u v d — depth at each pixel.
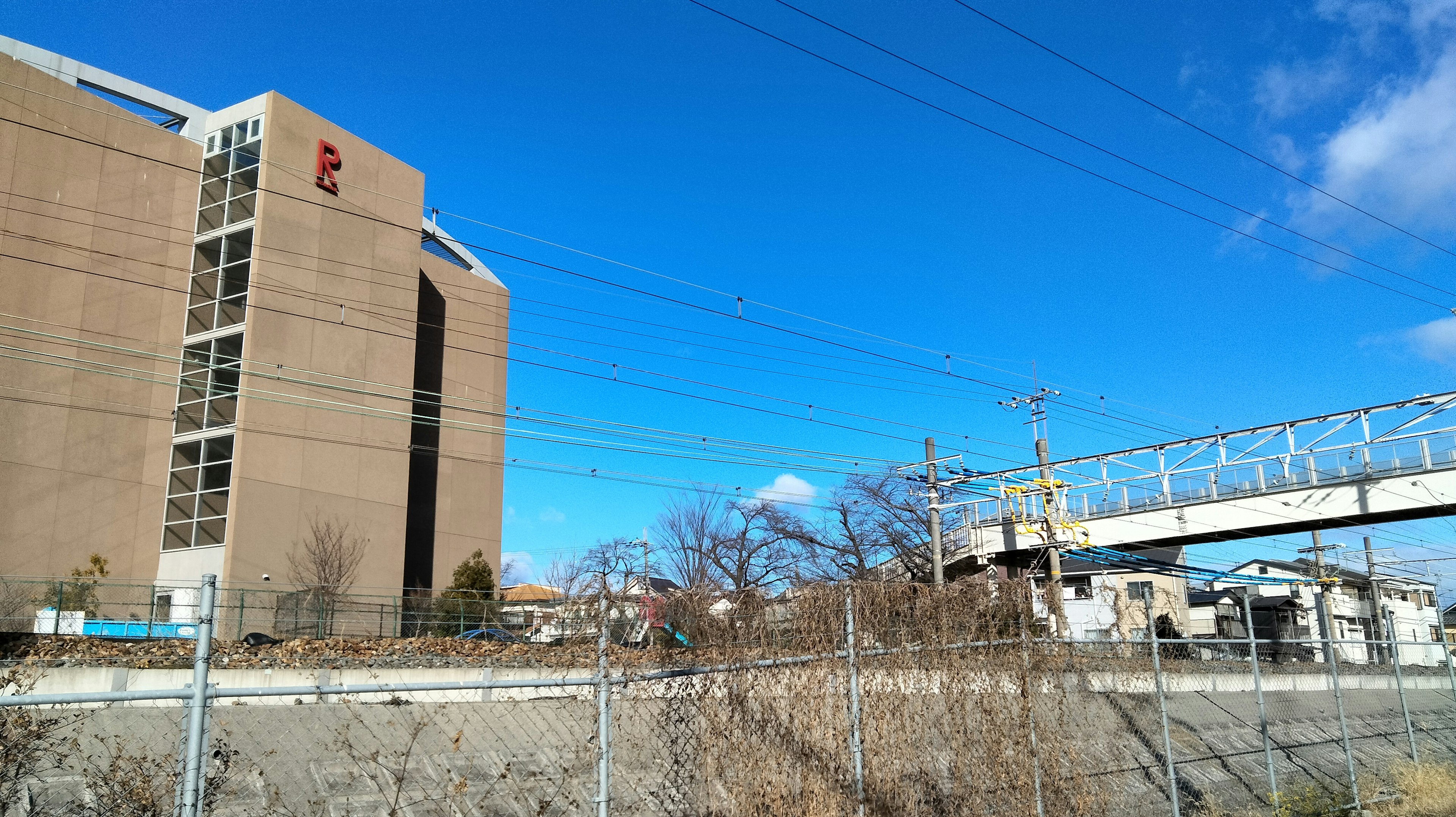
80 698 4.04
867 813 7.52
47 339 35.44
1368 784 13.70
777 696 7.10
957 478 30.78
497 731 6.92
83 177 37.12
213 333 38.09
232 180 39.47
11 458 34.03
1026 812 8.91
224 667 17.03
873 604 8.01
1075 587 15.01
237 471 36.00
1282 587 61.22
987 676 8.95
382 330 42.50
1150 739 12.21
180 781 4.32
